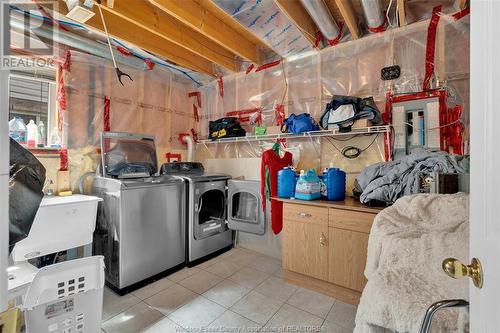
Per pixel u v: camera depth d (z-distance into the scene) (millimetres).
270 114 3227
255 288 2297
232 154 3619
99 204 2434
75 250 2438
